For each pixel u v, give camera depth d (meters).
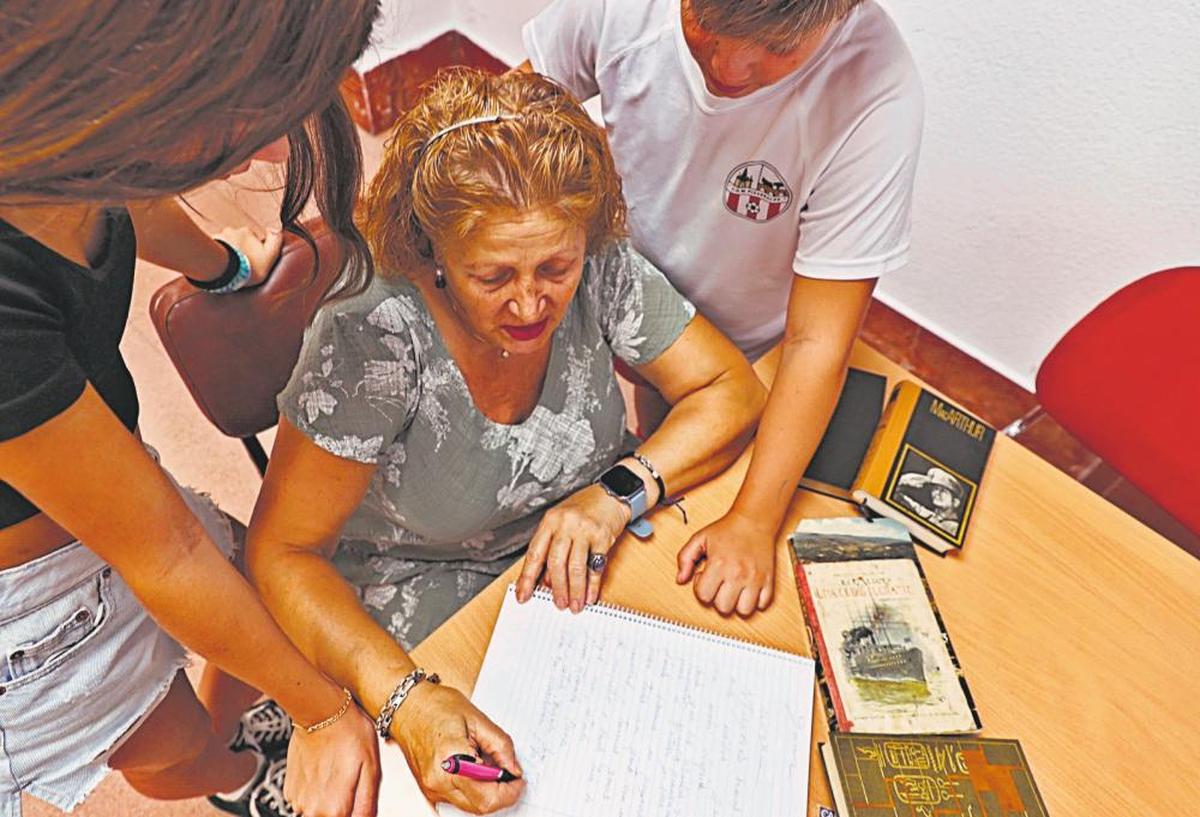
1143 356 1.29
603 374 1.13
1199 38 1.35
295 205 0.75
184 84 0.41
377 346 0.95
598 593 1.01
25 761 0.93
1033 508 1.10
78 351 0.77
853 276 1.11
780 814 0.87
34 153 0.41
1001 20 1.54
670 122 1.14
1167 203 1.55
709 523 1.09
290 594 0.99
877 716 0.92
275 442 1.00
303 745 0.92
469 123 0.83
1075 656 0.99
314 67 0.46
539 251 0.86
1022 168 1.68
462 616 0.99
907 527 1.07
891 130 1.03
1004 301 1.89
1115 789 0.91
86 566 0.89
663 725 0.91
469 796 0.85
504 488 1.09
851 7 0.87
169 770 1.27
